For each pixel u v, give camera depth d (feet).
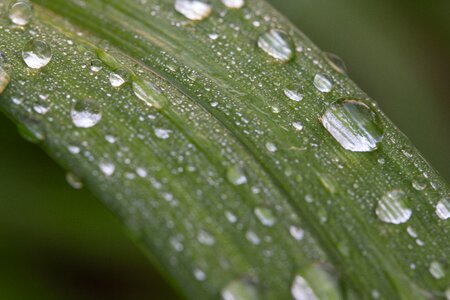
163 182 0.23
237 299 0.22
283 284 0.22
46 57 0.24
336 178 0.24
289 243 0.23
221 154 0.24
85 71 0.24
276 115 0.24
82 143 0.23
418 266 0.23
